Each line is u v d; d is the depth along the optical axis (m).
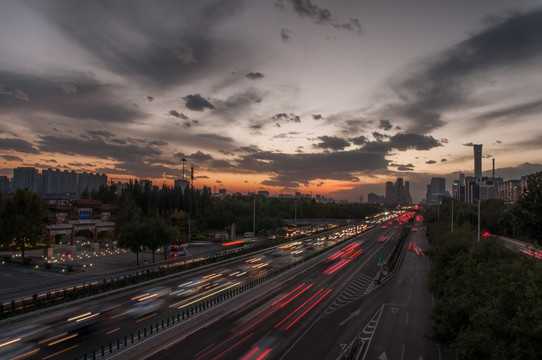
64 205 76.38
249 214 126.69
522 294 15.93
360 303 39.53
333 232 138.50
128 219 99.62
